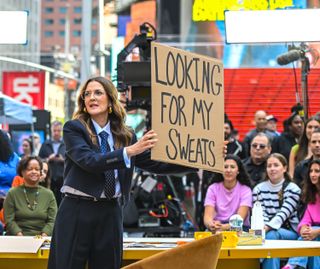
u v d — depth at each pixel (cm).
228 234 660
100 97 599
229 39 921
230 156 999
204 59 632
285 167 995
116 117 612
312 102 1664
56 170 1237
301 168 1061
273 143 1288
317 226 932
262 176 1116
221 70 644
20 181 1048
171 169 630
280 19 916
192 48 2567
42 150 1644
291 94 2472
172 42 2797
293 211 972
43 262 660
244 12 918
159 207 1124
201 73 629
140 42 1050
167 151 599
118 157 569
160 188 1130
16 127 2134
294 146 1159
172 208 1130
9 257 632
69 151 588
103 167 571
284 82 2511
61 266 588
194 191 1314
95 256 595
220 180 1009
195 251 492
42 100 2755
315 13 912
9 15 898
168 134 600
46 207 987
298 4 1109
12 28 898
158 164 628
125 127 616
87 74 2094
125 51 1054
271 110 2456
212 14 1202
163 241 709
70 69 4309
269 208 985
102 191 587
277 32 916
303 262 876
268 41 916
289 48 1189
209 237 494
